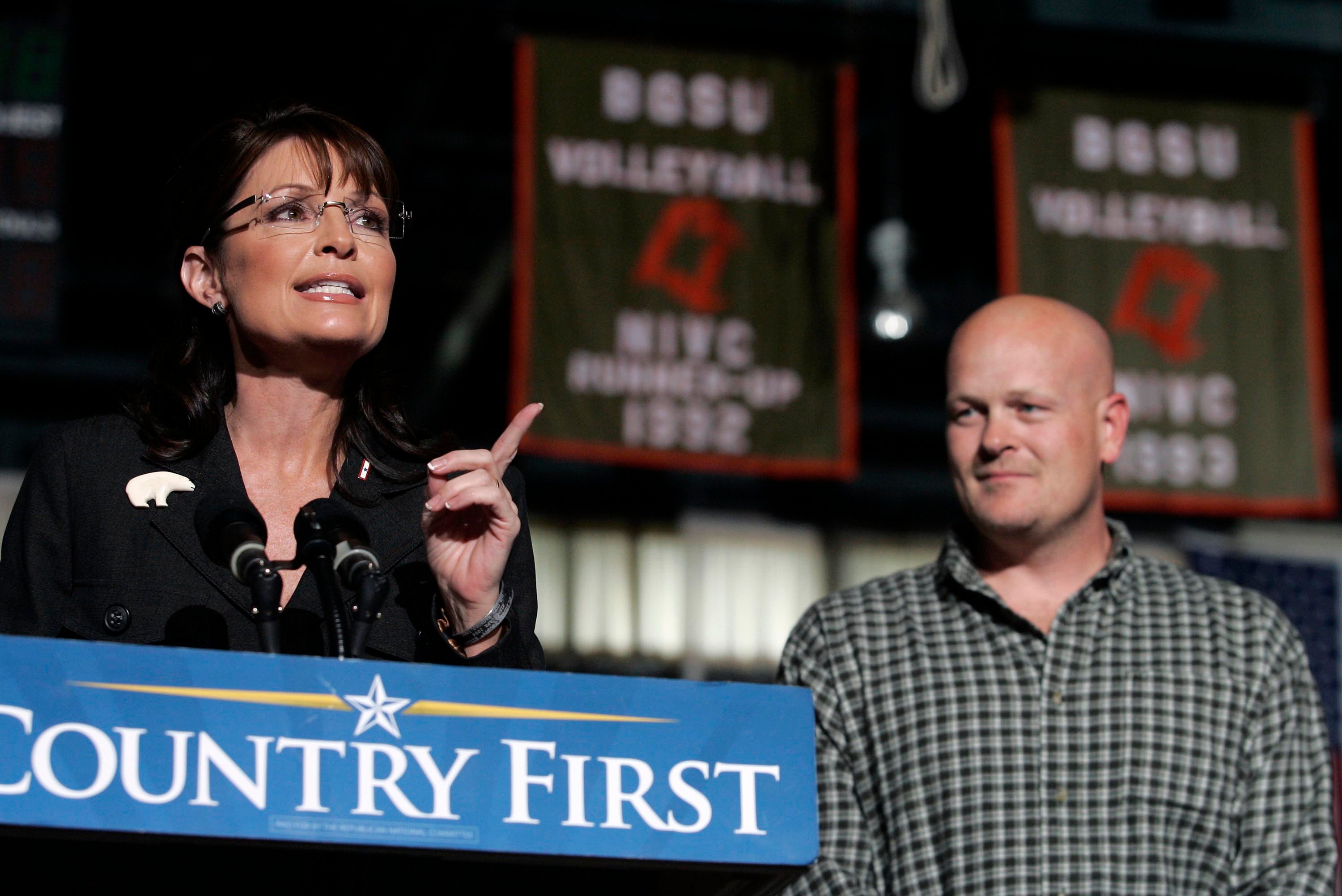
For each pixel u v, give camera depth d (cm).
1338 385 1451
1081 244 881
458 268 1336
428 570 263
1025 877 361
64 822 180
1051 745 371
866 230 1347
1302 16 1113
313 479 280
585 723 196
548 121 865
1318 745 373
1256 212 901
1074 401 395
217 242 276
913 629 390
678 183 873
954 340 411
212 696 187
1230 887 361
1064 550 392
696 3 1086
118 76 1076
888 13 1098
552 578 1327
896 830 373
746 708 201
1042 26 1101
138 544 259
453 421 1468
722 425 863
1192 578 391
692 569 1348
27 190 842
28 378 1348
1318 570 817
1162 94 1078
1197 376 885
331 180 277
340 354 274
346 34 1080
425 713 192
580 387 854
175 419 275
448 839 189
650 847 194
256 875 214
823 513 1429
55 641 184
